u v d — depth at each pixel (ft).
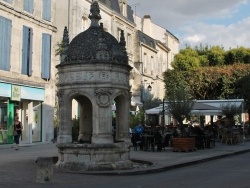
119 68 46.09
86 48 45.73
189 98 79.30
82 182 35.78
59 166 44.57
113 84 45.21
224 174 42.47
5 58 76.43
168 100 78.74
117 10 131.44
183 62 167.22
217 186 34.06
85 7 110.63
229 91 145.69
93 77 44.86
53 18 92.99
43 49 88.22
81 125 52.75
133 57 145.07
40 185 33.42
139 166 47.47
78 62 45.01
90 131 52.60
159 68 168.96
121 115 48.16
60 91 46.34
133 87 140.77
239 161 57.52
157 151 69.67
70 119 46.06
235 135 95.55
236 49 176.65
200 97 152.05
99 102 44.47
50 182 35.04
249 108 141.08
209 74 148.05
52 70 92.38
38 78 87.20
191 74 151.12
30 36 83.76
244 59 174.60
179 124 82.48
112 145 43.91
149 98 146.92
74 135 71.56
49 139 90.43
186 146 68.95
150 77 155.74
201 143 78.13
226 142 94.84
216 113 93.71
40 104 88.84
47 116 90.22
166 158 56.49
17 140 69.41
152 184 35.04
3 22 75.77
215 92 149.59
